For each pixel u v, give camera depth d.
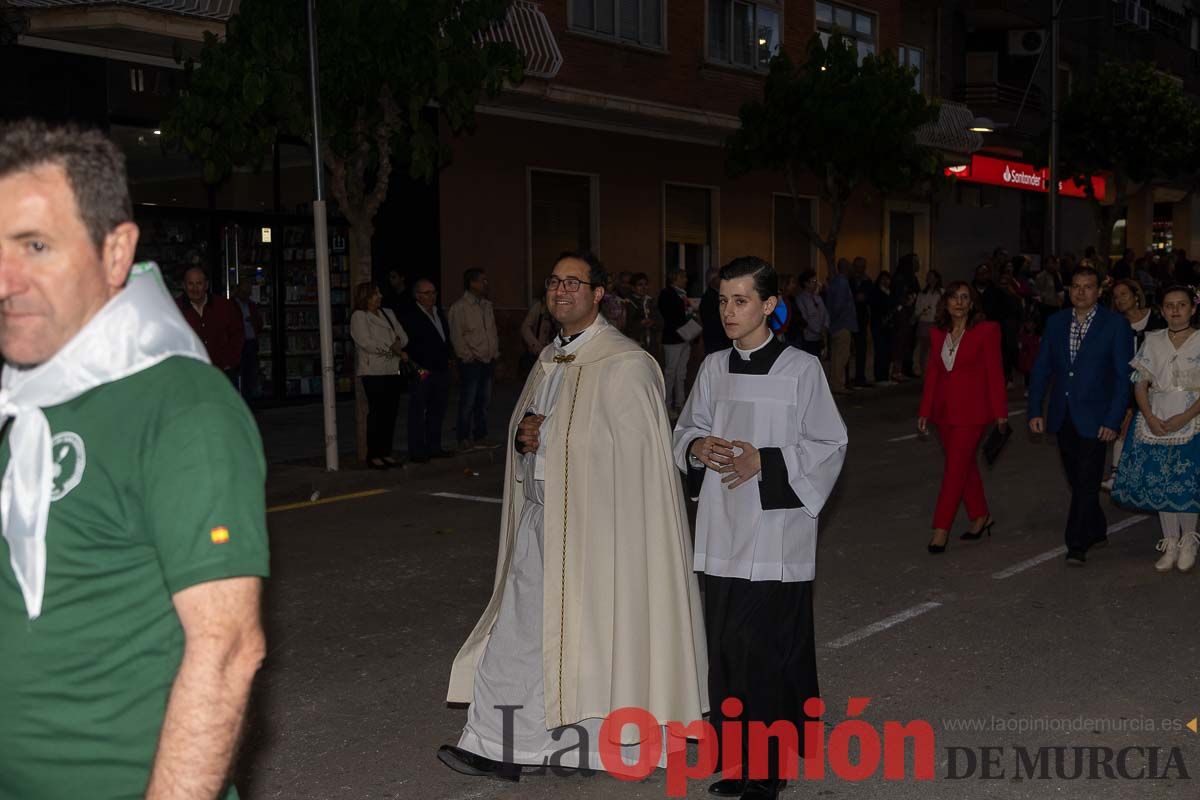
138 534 1.81
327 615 6.61
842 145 17.78
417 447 11.49
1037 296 21.09
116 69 13.76
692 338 15.45
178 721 1.74
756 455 4.09
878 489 10.47
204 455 1.78
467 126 12.56
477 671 4.38
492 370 12.61
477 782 4.35
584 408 4.16
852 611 6.64
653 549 4.12
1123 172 29.45
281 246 16.03
